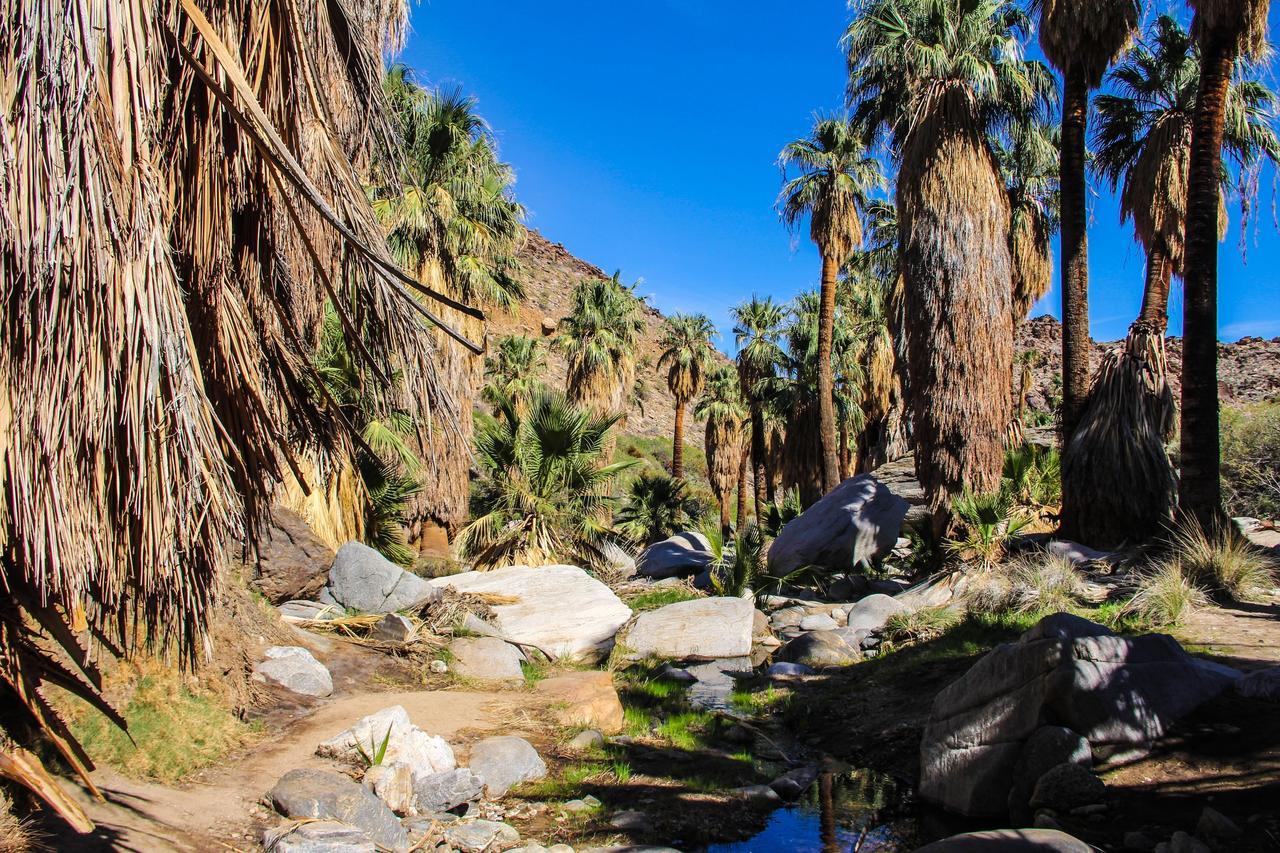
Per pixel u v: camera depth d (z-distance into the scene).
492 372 42.84
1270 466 21.58
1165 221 15.90
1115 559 12.27
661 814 6.60
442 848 5.63
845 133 25.94
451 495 19.25
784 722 9.70
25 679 3.73
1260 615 9.22
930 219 15.60
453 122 21.47
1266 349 56.88
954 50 16.14
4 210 2.69
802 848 6.10
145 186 2.96
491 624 12.66
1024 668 6.45
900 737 8.41
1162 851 4.88
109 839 4.52
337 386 8.47
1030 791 6.07
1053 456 18.56
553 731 8.52
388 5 4.34
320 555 11.44
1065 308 14.92
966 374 15.26
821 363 26.61
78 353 2.83
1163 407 13.72
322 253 3.95
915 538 17.05
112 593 3.19
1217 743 5.93
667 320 46.22
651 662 12.44
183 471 3.02
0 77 2.74
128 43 2.93
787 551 18.27
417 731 7.07
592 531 18.08
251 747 6.78
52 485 2.84
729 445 45.53
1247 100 15.96
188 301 3.66
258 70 3.62
